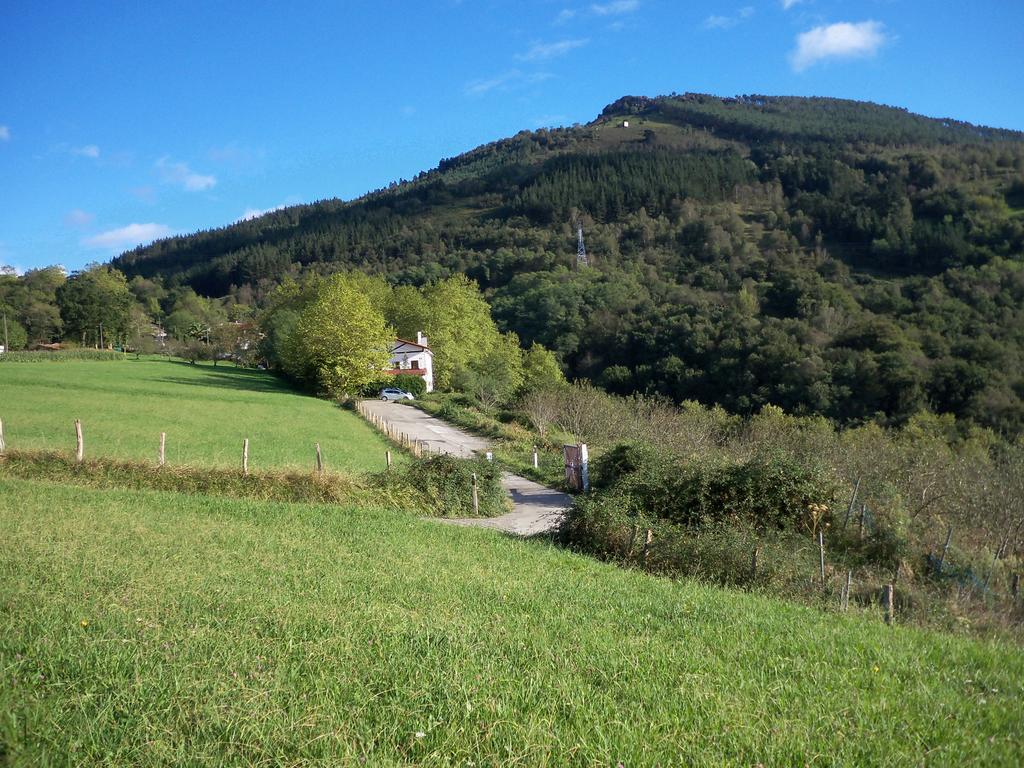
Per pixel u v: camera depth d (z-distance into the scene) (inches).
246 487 829.8
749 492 734.5
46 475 806.5
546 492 1097.4
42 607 310.5
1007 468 848.9
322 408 2327.8
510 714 226.1
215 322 5570.9
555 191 7367.1
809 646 328.5
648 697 249.0
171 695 228.2
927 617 465.4
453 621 335.9
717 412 1894.7
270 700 226.7
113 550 452.4
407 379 3144.7
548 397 1985.7
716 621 375.9
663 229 5733.3
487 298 5211.6
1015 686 284.2
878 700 256.7
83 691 229.8
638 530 626.2
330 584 397.4
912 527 730.8
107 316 4628.4
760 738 219.1
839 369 2140.7
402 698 235.6
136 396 2042.3
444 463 911.0
